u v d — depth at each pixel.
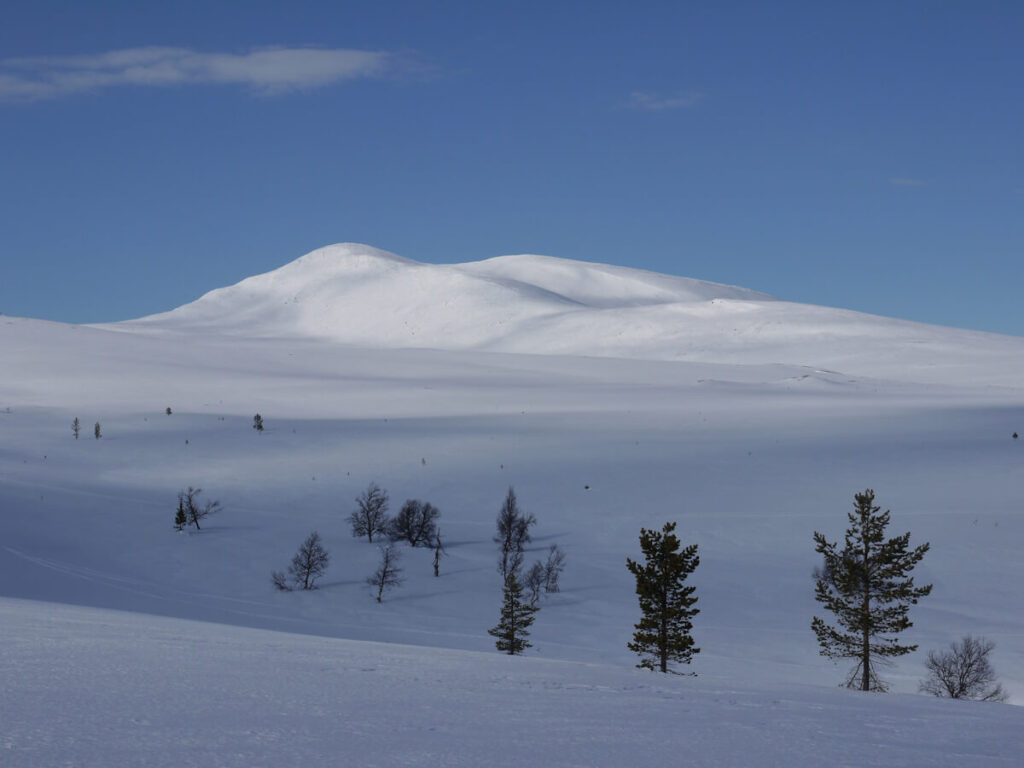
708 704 20.41
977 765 14.95
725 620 80.00
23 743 12.45
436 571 100.44
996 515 115.38
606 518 119.00
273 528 117.00
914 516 115.81
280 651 26.16
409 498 130.12
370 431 188.75
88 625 29.64
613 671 27.47
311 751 13.12
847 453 156.25
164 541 109.62
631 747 14.84
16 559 97.00
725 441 171.00
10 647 22.09
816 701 22.56
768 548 104.88
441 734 14.98
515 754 13.78
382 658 26.22
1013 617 80.31
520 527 108.19
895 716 20.36
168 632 29.62
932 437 171.50
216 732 14.02
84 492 133.38
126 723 14.25
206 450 168.62
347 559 104.69
